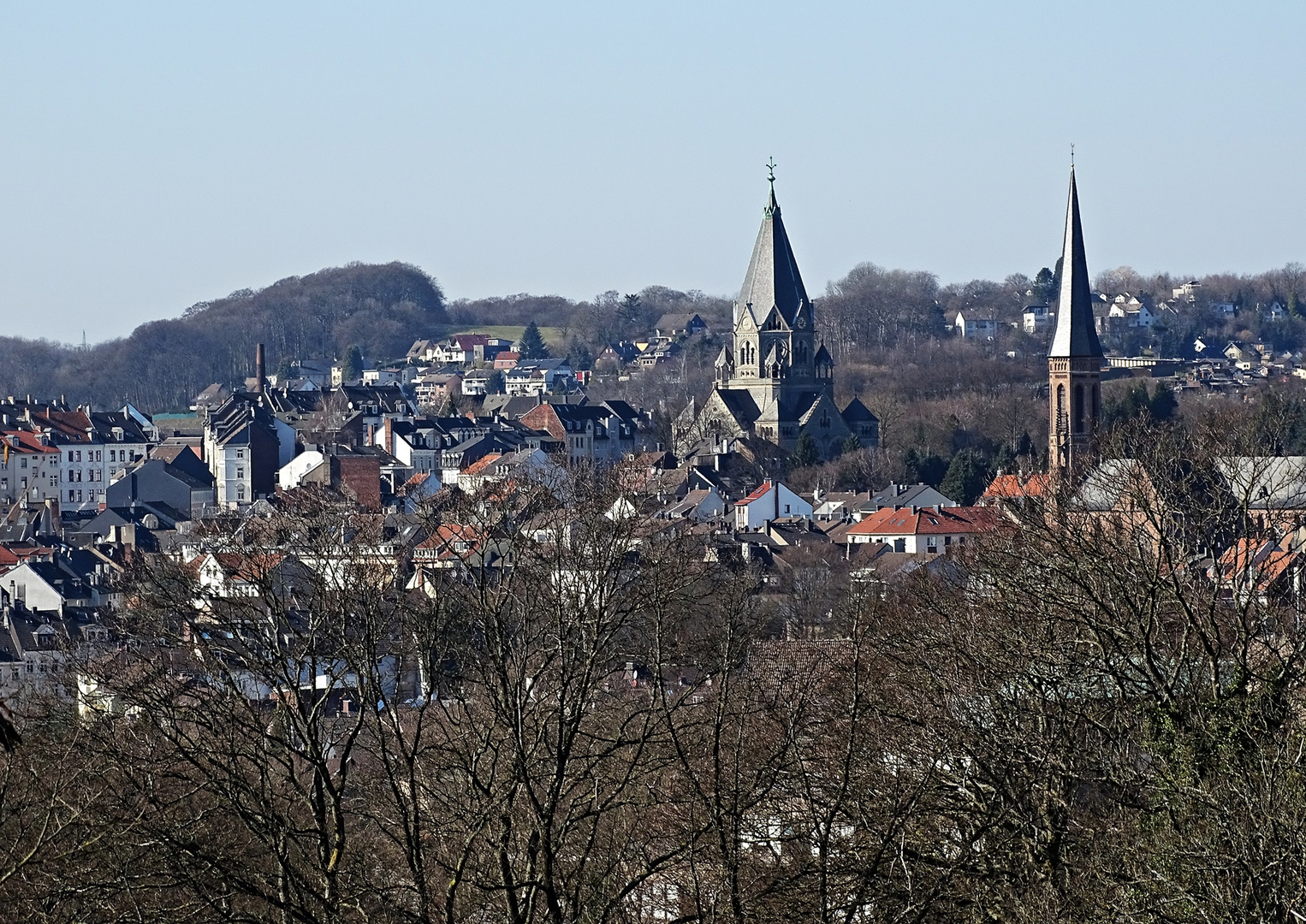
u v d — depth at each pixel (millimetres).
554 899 140750
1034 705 173000
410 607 178625
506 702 157625
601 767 177375
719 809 144125
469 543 197000
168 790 179250
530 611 176750
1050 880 151125
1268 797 134250
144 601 196500
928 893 151625
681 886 160750
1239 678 162875
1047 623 185000
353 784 191500
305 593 184125
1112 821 161000
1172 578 181125
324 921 150250
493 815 153250
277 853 147875
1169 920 131625
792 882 149375
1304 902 129250
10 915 160875
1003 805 162000
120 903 166625
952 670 184750
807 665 193625
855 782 162000
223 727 167375
